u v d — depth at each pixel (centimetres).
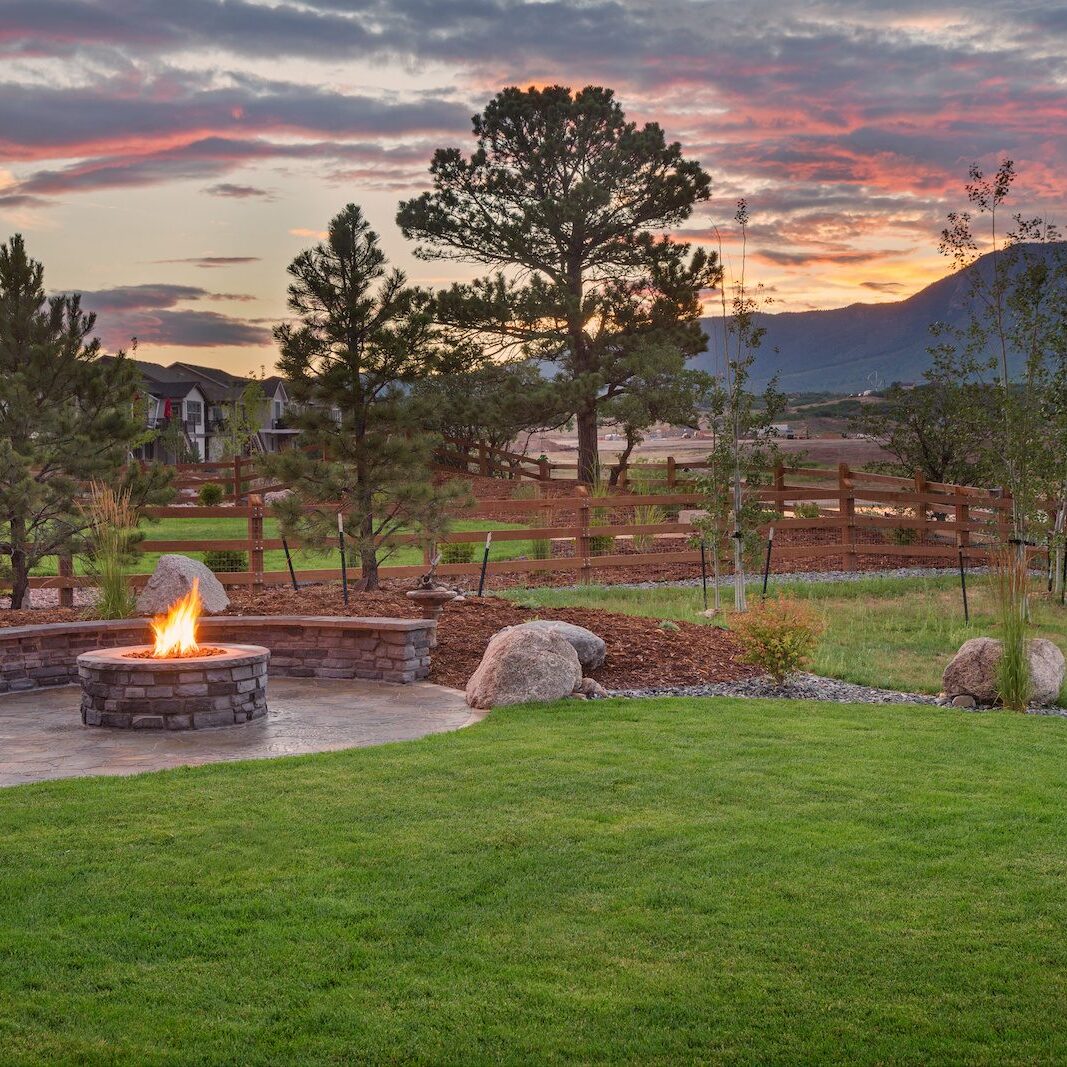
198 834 641
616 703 1047
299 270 1527
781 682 1191
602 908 543
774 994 462
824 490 2314
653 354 3278
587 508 2119
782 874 587
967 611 1648
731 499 1809
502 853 613
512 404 3259
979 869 595
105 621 1223
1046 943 507
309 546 1540
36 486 1419
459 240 3491
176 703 955
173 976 473
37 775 802
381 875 581
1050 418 1870
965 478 2777
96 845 622
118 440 1630
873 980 474
